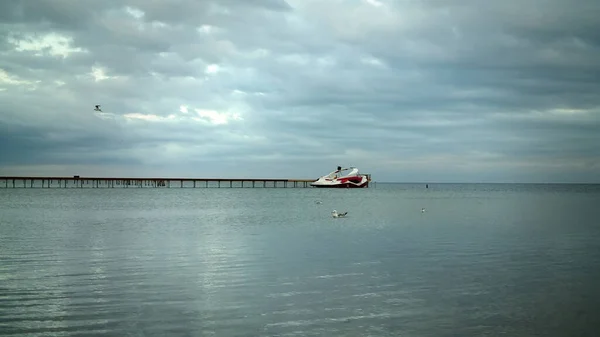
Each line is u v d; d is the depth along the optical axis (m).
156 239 35.19
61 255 27.95
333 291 19.53
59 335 14.62
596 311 16.88
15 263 25.42
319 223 48.28
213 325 15.51
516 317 16.23
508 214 60.78
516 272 23.05
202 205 80.00
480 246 31.44
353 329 15.17
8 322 15.70
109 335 14.62
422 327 15.33
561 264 25.03
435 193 161.75
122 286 20.36
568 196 132.62
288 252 29.08
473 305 17.56
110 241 34.03
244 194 136.50
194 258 26.95
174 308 17.25
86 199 96.38
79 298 18.48
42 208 69.19
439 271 23.34
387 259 26.61
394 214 60.91
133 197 107.62
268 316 16.39
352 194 146.00
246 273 22.95
